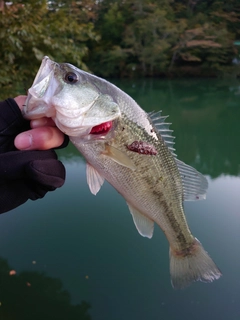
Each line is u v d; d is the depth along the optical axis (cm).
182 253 30
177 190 28
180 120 174
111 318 45
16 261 55
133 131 25
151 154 26
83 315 46
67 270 53
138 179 26
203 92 283
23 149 21
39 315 46
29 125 22
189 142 133
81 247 58
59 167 22
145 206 27
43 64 22
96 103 23
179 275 30
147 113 27
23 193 22
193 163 107
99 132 24
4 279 52
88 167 26
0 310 46
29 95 21
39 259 56
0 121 21
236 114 188
